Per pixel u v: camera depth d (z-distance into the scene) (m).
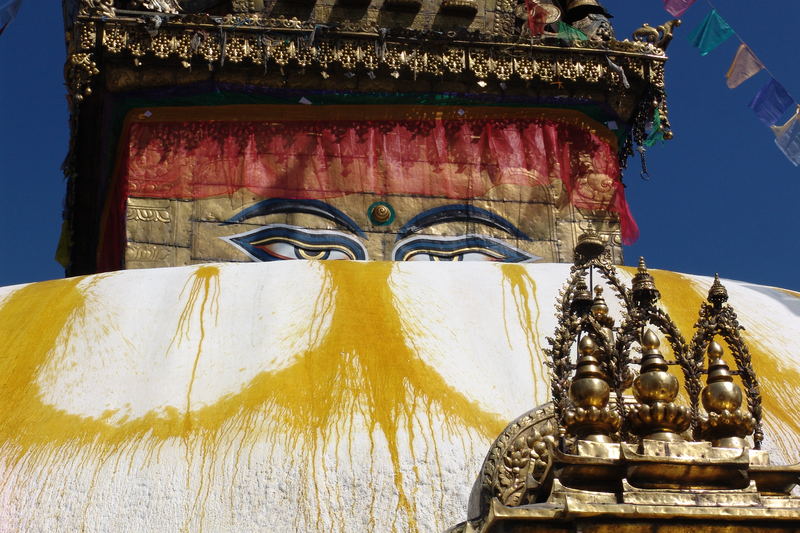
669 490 5.75
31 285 13.22
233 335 11.94
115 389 11.27
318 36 18.67
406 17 19.64
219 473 10.07
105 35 18.17
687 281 13.22
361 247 18.28
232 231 18.16
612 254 18.73
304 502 9.75
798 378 11.50
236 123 18.81
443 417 10.66
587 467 5.82
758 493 5.80
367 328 11.86
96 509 9.80
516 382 11.32
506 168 18.97
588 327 6.84
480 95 19.11
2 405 11.01
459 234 18.53
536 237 18.66
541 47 19.09
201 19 18.44
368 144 18.89
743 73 17.38
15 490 9.98
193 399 11.04
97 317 12.23
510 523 5.57
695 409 6.64
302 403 10.82
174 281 12.88
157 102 18.67
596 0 20.48
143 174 18.31
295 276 12.79
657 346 6.43
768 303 13.02
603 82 19.17
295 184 18.52
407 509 9.72
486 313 12.30
